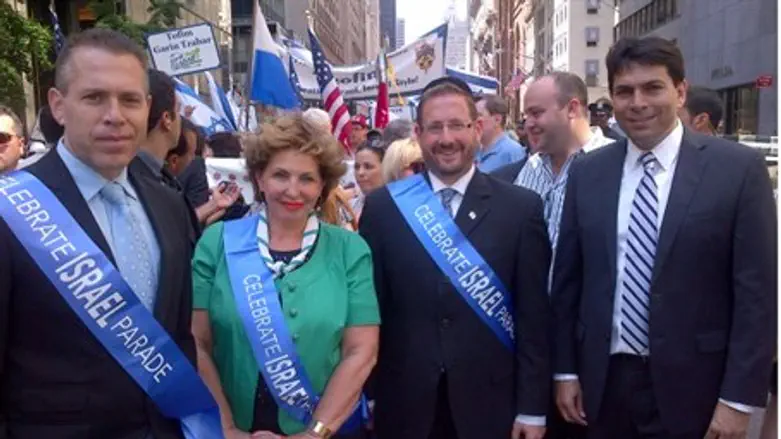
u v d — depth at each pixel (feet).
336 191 8.80
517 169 12.48
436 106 8.45
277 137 7.47
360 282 7.76
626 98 7.92
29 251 6.04
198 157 13.05
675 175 7.91
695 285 7.79
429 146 8.54
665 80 7.79
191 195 12.34
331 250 7.80
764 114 77.61
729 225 7.67
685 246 7.73
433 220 8.56
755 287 7.56
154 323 6.48
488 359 8.47
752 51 81.56
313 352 7.41
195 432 6.80
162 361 6.52
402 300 8.54
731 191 7.66
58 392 6.09
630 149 8.28
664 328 7.85
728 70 89.10
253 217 7.99
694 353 7.84
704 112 13.96
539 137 11.23
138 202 6.75
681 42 109.50
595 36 178.09
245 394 7.49
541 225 8.69
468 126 8.48
